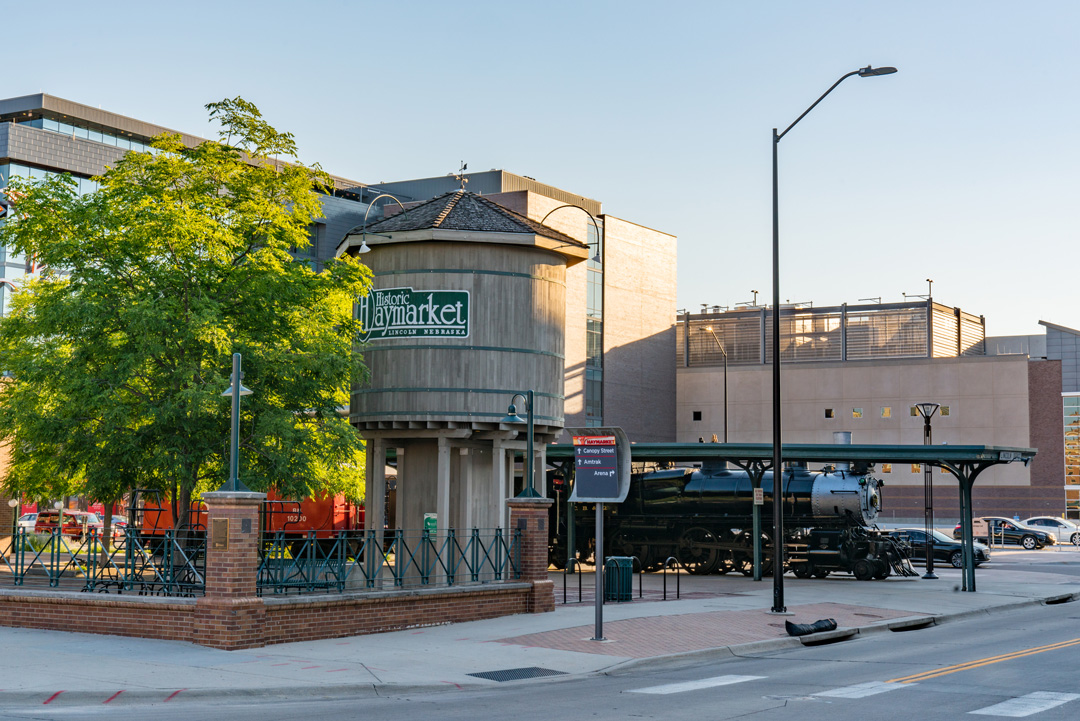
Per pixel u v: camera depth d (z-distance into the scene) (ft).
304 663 52.90
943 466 109.50
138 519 98.37
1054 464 268.62
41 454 79.97
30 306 85.97
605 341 241.55
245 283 74.69
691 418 291.58
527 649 59.47
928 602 92.43
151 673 49.01
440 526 83.97
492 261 86.53
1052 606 96.78
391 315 86.53
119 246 72.54
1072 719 40.29
